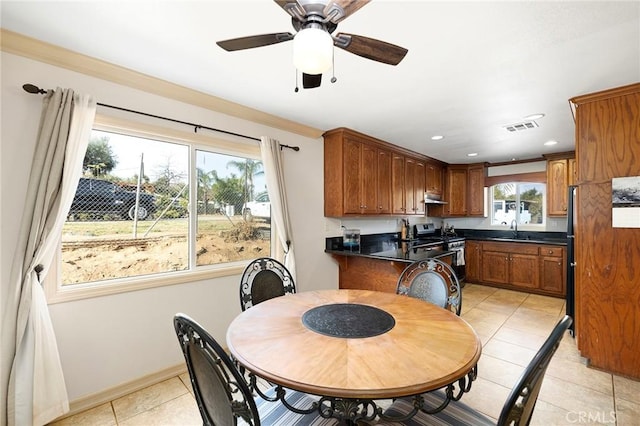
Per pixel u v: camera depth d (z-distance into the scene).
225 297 2.70
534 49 1.75
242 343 1.26
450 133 3.53
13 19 1.51
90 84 1.98
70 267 1.97
